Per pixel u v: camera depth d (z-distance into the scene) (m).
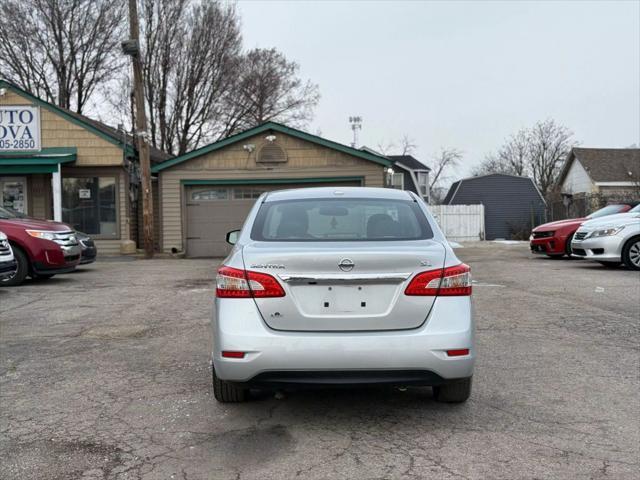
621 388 4.78
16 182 19.05
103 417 4.26
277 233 4.39
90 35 32.41
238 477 3.32
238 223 19.36
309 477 3.31
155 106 34.25
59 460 3.56
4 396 4.73
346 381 3.73
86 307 8.58
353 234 4.36
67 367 5.53
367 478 3.29
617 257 12.03
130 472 3.40
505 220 34.97
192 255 19.34
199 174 19.19
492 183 35.22
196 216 19.38
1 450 3.71
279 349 3.72
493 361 5.57
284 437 3.88
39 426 4.10
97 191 19.19
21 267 10.67
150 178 18.14
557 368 5.34
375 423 4.12
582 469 3.38
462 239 30.58
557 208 29.50
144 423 4.14
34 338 6.68
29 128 18.34
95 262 16.45
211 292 10.04
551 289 9.77
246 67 38.94
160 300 9.20
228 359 3.79
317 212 4.61
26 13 31.03
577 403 4.45
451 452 3.62
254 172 19.17
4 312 8.20
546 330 6.80
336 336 3.75
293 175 19.14
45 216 19.05
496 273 12.28
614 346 6.06
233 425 4.09
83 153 18.75
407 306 3.81
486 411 4.32
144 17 33.00
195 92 35.56
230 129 37.88
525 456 3.55
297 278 3.79
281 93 41.16
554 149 53.56
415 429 4.00
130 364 5.62
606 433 3.89
